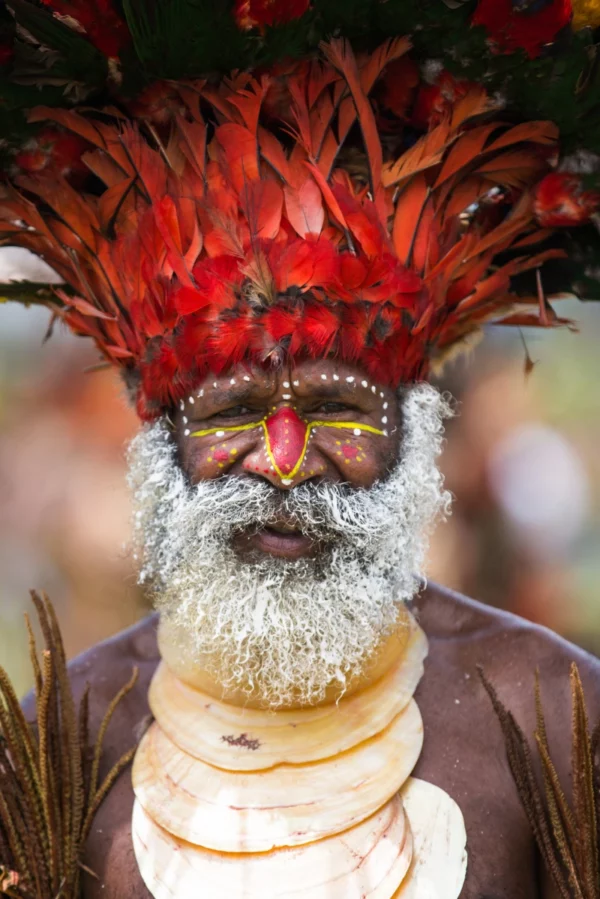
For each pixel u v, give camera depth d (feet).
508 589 40.37
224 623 13.82
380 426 14.35
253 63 13.44
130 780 14.42
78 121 14.24
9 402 42.52
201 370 13.83
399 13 13.12
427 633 15.72
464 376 40.42
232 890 12.78
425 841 13.33
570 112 13.73
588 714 14.24
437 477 15.28
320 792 13.29
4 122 14.11
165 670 15.16
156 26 13.05
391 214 14.40
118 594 38.91
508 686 14.88
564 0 12.84
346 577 14.02
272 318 13.33
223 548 14.07
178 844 13.28
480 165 14.71
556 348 47.78
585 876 13.04
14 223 15.79
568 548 41.42
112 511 39.65
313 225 13.73
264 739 13.75
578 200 14.48
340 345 13.69
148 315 14.19
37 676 14.24
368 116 13.92
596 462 43.39
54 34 13.34
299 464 13.55
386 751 13.78
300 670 13.78
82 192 15.23
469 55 13.39
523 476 41.57
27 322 44.83
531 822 13.58
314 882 12.73
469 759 14.19
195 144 14.01
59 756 14.20
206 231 13.65
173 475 14.53
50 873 13.66
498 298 15.72
